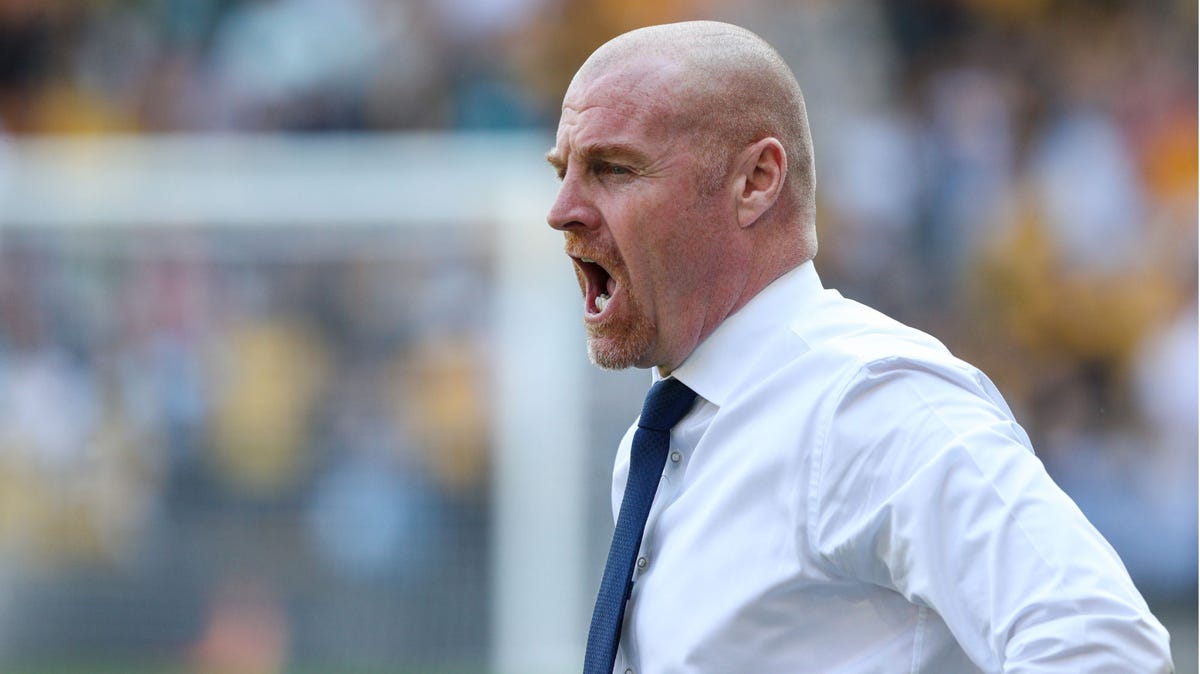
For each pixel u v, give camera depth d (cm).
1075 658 513
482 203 1909
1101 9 3300
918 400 577
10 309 1875
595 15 3178
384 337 1894
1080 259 2973
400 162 2106
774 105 650
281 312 1891
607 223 641
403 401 1888
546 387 1897
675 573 622
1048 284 2942
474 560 1872
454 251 1908
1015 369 2898
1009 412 621
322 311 1894
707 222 640
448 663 1864
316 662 1861
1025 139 3153
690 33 652
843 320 642
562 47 3161
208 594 1858
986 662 544
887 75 3203
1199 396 2705
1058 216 3031
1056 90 3222
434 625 1862
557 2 3166
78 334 1880
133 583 1858
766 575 595
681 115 632
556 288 1911
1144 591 2653
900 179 3053
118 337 1877
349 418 1880
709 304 652
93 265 1886
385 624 1862
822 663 593
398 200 1916
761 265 655
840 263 2966
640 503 655
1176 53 3250
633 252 638
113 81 3175
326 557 1867
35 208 1891
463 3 3155
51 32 3209
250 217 1902
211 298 1889
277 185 1903
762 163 648
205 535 1862
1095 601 519
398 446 1883
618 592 638
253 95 3111
